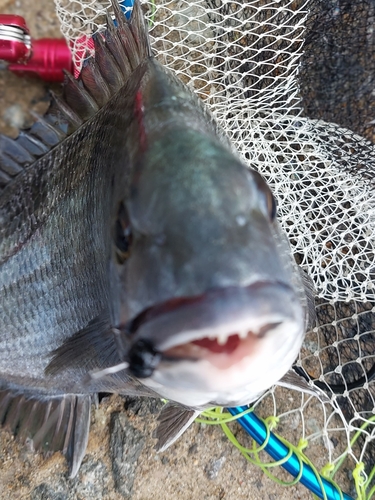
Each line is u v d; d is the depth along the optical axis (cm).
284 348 12
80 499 29
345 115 31
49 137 23
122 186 14
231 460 30
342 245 30
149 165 12
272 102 31
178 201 12
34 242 21
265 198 13
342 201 29
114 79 21
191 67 34
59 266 21
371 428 30
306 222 30
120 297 13
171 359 12
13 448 30
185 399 14
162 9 34
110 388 24
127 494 29
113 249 14
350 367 31
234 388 12
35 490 29
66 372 24
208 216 11
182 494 30
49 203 21
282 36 30
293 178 31
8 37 32
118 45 20
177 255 11
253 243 11
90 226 18
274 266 11
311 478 26
